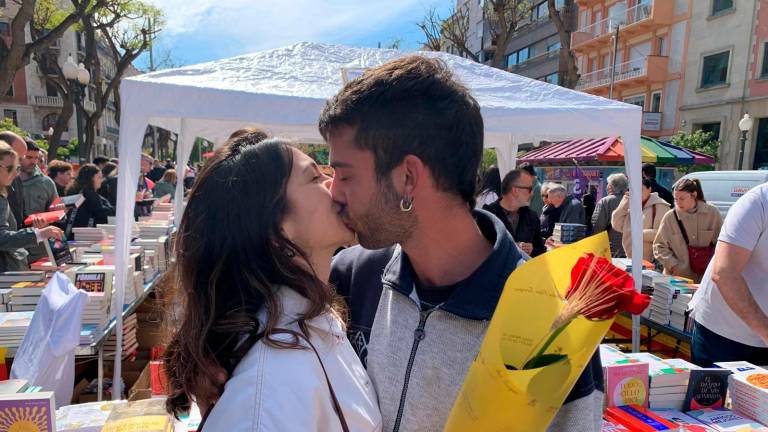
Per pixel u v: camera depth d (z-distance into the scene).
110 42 17.08
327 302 0.76
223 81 3.20
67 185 5.72
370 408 0.75
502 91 3.57
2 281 3.02
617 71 22.69
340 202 0.78
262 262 0.72
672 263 3.83
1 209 3.09
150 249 4.45
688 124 19.11
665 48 20.36
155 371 1.94
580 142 11.50
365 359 0.96
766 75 16.52
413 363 0.84
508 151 6.12
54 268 3.21
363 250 1.11
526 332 0.61
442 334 0.82
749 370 1.91
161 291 0.86
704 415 1.77
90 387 3.04
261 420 0.58
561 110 3.33
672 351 3.42
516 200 3.82
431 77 0.74
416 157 0.73
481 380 0.56
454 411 0.60
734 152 17.34
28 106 34.62
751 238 1.91
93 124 17.17
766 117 16.59
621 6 22.70
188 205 0.76
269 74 3.41
